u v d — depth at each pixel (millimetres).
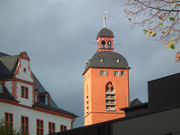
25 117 69875
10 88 69125
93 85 142750
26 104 70500
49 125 73750
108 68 142500
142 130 30141
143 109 55500
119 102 141375
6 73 70188
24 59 72188
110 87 142750
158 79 33656
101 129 33500
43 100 75312
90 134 34500
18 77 70125
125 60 143625
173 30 18469
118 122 32094
